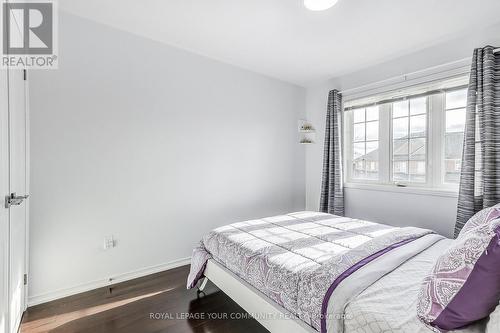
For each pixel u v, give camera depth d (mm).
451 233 2383
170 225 2695
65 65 2135
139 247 2512
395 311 1024
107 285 2334
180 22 2248
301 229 2119
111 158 2354
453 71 2361
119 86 2385
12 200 1408
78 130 2195
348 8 1966
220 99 3029
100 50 2289
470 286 855
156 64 2582
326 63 2998
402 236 1766
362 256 1460
